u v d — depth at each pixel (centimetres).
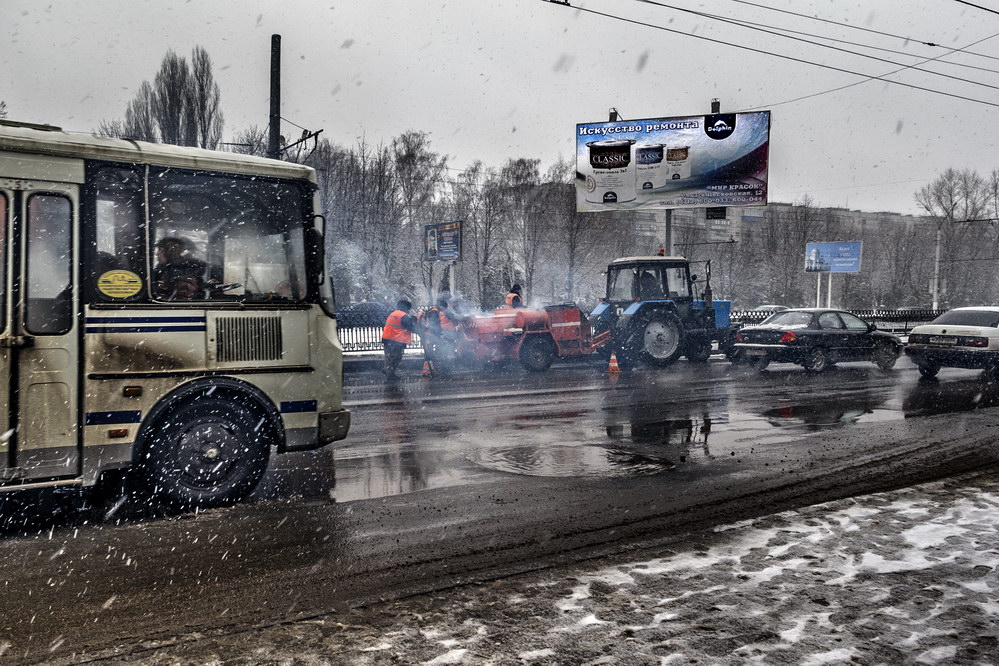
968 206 7006
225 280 621
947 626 362
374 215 4709
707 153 2659
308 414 656
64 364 555
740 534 522
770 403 1193
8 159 539
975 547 483
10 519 568
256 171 637
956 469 738
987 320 1525
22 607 399
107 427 568
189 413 604
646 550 491
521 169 4969
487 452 816
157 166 593
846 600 396
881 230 9012
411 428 965
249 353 628
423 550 495
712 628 362
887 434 924
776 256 7119
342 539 520
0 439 534
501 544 507
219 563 470
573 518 570
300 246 659
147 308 586
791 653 335
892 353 1816
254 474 627
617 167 2752
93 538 522
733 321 3375
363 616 385
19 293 541
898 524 538
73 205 561
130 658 340
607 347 1842
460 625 371
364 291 4500
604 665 325
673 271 1942
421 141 4925
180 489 596
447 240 3100
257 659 337
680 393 1324
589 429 957
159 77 3556
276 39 1817
